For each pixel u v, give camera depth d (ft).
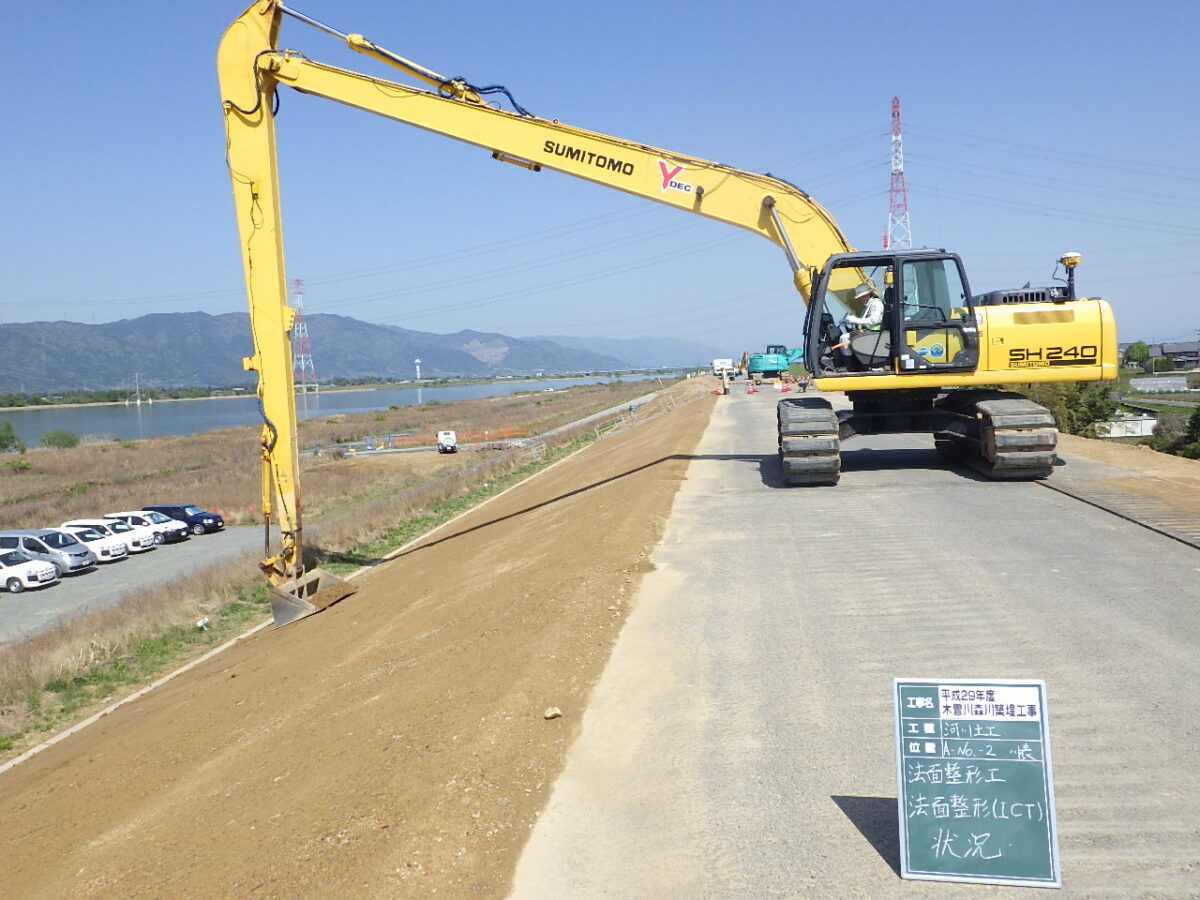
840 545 44.45
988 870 17.29
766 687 28.32
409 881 19.63
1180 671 27.17
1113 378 57.52
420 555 78.23
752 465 74.95
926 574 38.55
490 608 43.16
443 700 30.76
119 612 76.95
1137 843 18.94
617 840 20.88
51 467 211.41
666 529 51.01
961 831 17.48
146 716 49.39
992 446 56.90
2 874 30.55
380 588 64.44
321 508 134.51
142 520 126.52
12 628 86.38
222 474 184.65
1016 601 34.32
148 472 200.75
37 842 32.78
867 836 19.99
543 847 20.81
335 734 31.86
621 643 33.40
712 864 19.58
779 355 282.77
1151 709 24.89
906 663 29.25
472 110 62.44
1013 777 17.22
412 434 249.96
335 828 22.86
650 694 28.66
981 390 64.54
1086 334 57.57
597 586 40.24
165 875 24.31
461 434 236.22
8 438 274.36
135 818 31.45
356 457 196.65
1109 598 33.96
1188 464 63.98
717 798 22.20
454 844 20.95
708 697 27.99
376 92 60.85
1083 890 17.52
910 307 58.65
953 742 17.54
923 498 54.08
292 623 60.49
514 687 29.60
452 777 23.99
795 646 31.50
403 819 22.33
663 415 182.70
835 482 60.70
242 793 29.25
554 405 383.24
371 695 35.70
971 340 57.77
